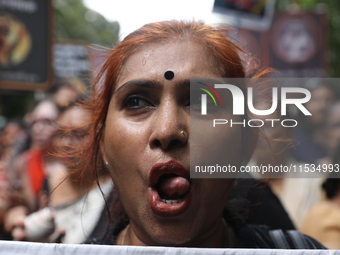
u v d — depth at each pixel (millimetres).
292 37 5906
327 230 2148
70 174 1369
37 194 2273
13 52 3982
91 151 1278
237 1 5301
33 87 4031
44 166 1694
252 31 5734
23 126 3662
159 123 1027
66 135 1452
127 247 1004
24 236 1841
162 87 1060
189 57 1090
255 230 1305
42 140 2594
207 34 1143
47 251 1024
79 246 1022
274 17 5934
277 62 5906
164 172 1025
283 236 1281
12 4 3980
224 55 1136
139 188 1050
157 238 1039
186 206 1031
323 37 5945
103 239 1303
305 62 5914
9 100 12352
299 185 2352
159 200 1031
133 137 1054
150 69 1075
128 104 1091
